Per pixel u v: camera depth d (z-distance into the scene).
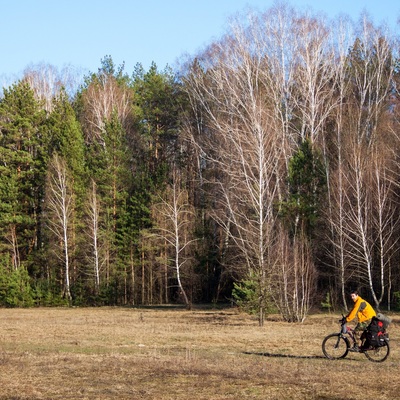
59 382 14.42
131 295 59.31
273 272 34.72
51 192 58.19
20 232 60.78
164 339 25.19
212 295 59.06
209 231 58.22
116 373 15.61
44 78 80.38
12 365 17.19
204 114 63.19
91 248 58.81
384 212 48.16
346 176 47.47
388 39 60.91
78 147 60.88
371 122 55.81
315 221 49.16
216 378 14.80
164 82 74.75
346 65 61.53
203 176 62.94
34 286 57.41
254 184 45.53
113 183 60.09
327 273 47.56
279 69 57.88
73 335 27.12
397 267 49.12
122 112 70.31
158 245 56.53
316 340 24.58
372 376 15.12
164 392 13.12
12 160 60.69
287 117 57.06
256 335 26.84
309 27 58.22
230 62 57.03
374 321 18.52
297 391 13.20
